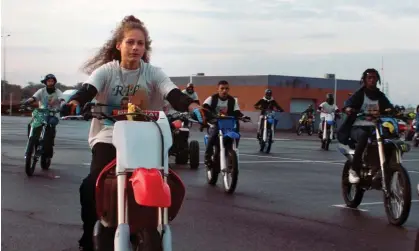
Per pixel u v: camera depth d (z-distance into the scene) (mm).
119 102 4574
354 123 8047
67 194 8844
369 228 6984
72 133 25844
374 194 9742
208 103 10320
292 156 16875
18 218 7039
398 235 6633
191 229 6715
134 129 3943
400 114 7773
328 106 20891
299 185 10539
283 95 48312
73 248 5742
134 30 4488
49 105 11273
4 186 9477
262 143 18062
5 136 22094
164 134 3986
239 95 49250
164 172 3910
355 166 7883
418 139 24875
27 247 5758
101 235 4094
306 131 35688
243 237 6379
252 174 12094
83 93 4312
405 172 7039
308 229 6848
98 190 4031
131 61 4500
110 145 4293
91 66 4727
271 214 7707
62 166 12492
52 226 6652
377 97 8078
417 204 8781
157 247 3637
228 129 9586
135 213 3879
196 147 12977
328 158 16422
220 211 7836
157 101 4684
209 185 10352
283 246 6027
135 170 3750
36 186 9562
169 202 3525
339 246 6078
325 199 9031
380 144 7457
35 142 10891
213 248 5895
